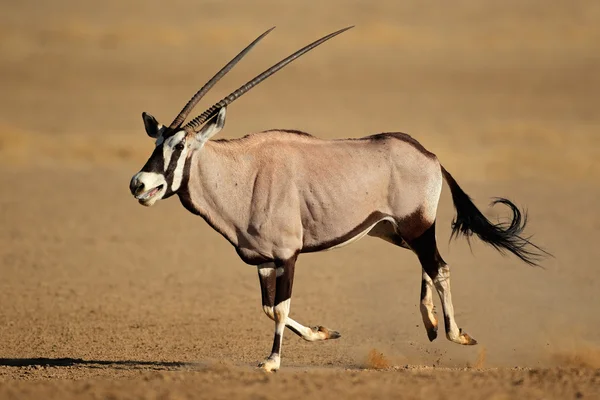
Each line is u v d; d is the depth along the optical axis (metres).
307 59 152.50
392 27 179.25
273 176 29.41
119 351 34.81
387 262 53.22
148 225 63.19
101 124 104.06
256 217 29.31
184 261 53.12
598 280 47.12
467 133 97.81
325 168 29.69
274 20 194.00
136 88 129.88
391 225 31.67
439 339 37.41
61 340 36.56
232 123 102.00
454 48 163.38
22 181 76.88
